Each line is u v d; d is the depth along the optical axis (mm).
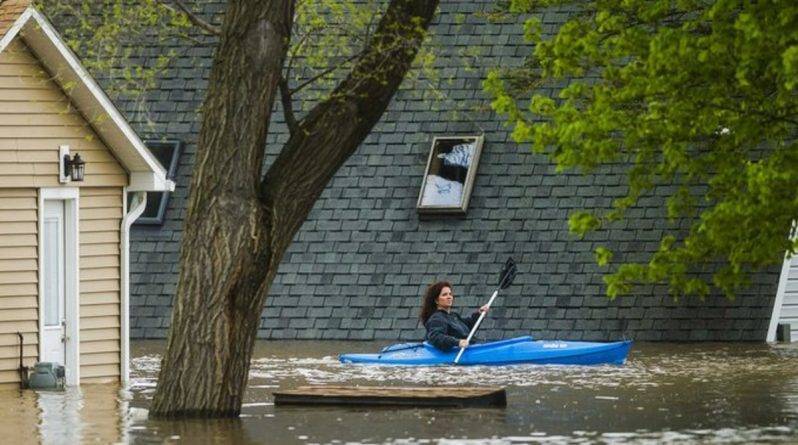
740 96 51875
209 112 53969
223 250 53469
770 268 81875
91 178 69125
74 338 68562
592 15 62906
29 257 66750
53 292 68312
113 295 70000
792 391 61000
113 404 59219
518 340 73312
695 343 81125
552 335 82250
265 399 59344
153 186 70000
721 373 67750
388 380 66500
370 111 54969
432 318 73812
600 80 85375
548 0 59281
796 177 48500
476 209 85500
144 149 69375
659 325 81750
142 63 91250
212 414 53781
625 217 83875
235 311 53812
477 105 87125
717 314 81688
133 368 73812
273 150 88500
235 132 53688
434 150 87000
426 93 87938
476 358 72875
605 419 53125
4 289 66125
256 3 53688
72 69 66688
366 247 85938
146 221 87938
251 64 53656
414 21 54500
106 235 69938
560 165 51250
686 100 50625
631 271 51656
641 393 60844
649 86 50156
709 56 49469
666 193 84125
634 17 54531
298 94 88500
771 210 49062
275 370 70500
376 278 85188
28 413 56281
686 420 52719
